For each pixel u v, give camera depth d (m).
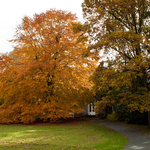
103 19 13.13
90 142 7.92
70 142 7.85
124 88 14.26
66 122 16.75
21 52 16.20
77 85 15.59
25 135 9.59
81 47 17.00
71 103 16.20
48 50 15.17
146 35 12.30
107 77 10.95
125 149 6.86
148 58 10.31
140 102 10.80
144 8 12.28
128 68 10.73
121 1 11.21
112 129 12.70
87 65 17.50
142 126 13.80
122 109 18.00
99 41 12.05
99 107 12.23
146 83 12.61
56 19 17.52
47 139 8.51
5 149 6.52
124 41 11.41
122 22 13.46
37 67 14.57
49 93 16.19
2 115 15.21
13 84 15.33
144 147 7.19
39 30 16.81
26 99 15.59
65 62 16.56
